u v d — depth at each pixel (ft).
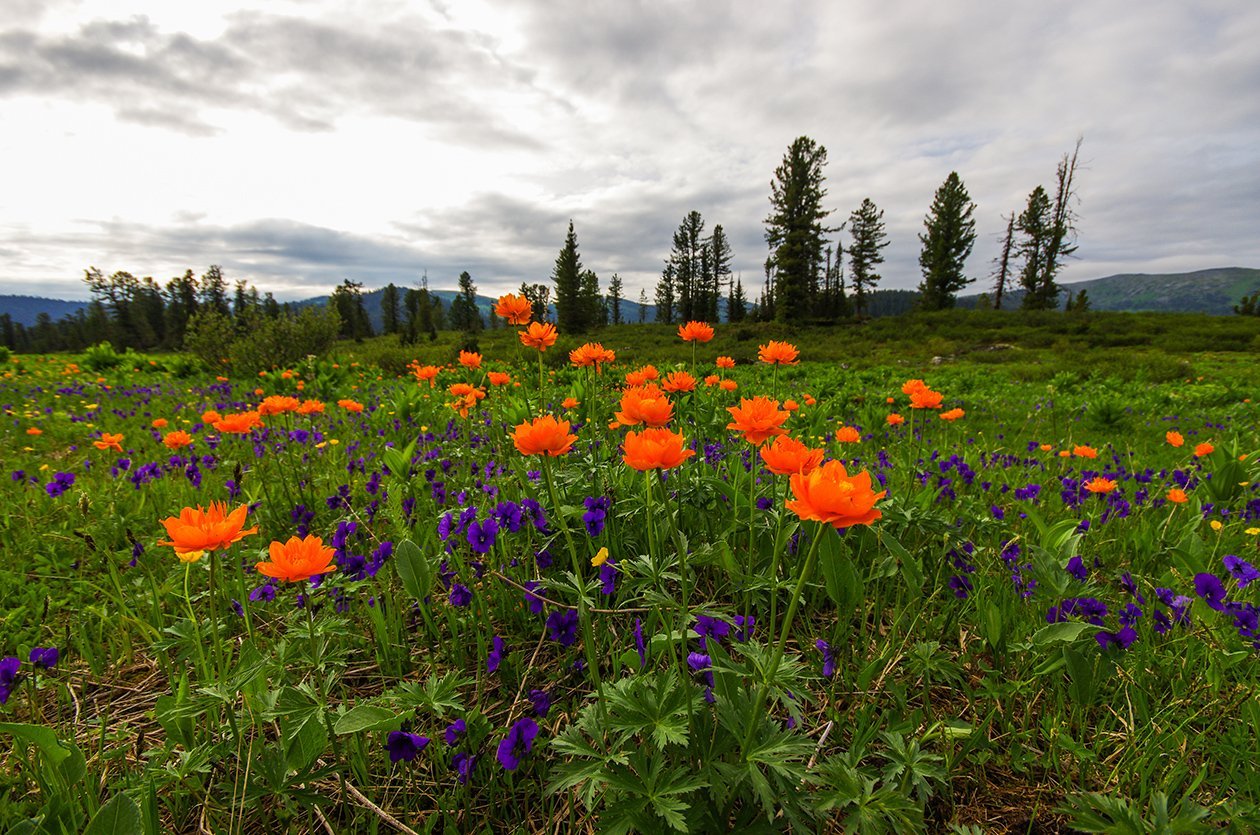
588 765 3.86
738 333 161.79
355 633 6.64
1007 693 5.34
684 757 4.10
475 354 13.61
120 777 4.82
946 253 192.44
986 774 4.92
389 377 49.16
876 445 19.15
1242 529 9.98
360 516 8.86
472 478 11.19
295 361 44.98
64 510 10.46
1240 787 4.52
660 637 4.73
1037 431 24.03
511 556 8.16
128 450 15.25
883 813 3.68
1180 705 5.42
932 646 5.49
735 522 7.48
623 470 8.93
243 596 5.00
